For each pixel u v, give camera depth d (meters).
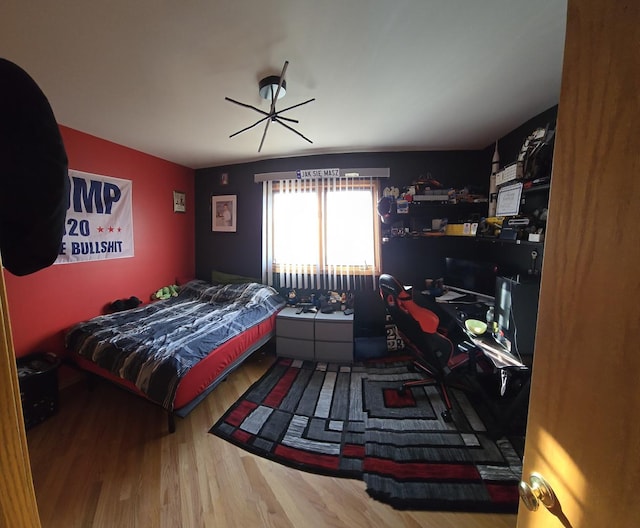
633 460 0.33
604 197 0.37
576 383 0.41
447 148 2.93
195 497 1.42
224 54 1.40
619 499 0.35
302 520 1.31
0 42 1.29
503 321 1.79
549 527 0.47
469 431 1.85
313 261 3.29
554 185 0.44
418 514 1.33
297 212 3.29
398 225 2.99
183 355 1.90
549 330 0.46
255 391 2.34
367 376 2.58
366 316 3.29
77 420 1.99
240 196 3.59
